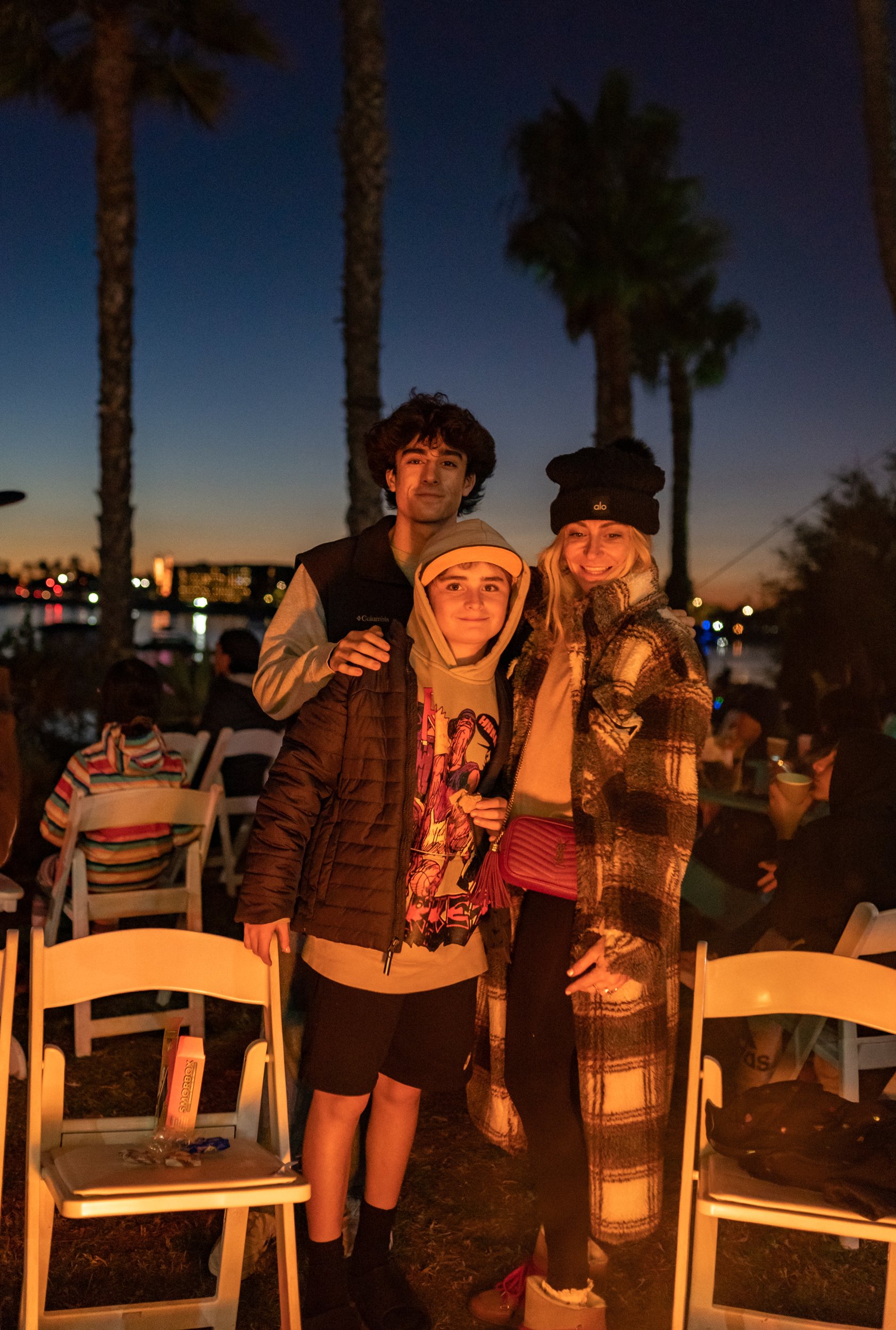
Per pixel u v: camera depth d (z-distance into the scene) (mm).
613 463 2404
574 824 2295
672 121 15461
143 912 4117
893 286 10391
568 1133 2393
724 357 22344
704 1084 2436
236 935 5648
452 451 2686
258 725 6590
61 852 4066
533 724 2455
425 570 2354
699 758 2295
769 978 2373
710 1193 2182
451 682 2393
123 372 11516
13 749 3645
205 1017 4566
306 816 2314
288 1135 2291
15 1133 3352
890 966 2982
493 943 2461
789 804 3637
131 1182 2068
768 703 5691
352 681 2307
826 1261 2857
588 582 2469
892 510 11797
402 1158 2533
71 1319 2295
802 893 3141
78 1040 4031
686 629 2383
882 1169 2182
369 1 9273
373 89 9250
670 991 2348
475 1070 2596
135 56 12023
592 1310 2385
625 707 2277
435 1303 2617
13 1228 2842
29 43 11828
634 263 15523
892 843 3070
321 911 2289
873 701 3734
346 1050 2342
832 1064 3057
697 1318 2352
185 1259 2750
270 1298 2604
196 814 4105
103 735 4309
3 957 2215
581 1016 2311
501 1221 2984
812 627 10984
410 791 2270
